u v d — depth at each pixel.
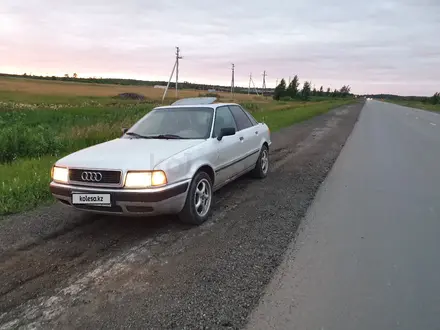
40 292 2.86
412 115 31.22
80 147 9.77
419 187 6.15
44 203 5.21
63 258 3.46
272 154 9.76
